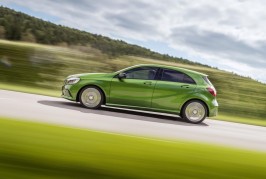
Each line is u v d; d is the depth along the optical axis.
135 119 8.38
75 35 43.12
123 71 9.02
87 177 2.98
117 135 4.97
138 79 8.93
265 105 24.22
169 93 8.91
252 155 4.91
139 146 4.43
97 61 27.64
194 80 9.10
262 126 13.20
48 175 2.89
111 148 4.10
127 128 6.65
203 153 4.53
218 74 30.53
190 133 7.32
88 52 29.02
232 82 28.59
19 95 10.08
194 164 3.89
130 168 3.38
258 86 28.78
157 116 9.64
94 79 8.83
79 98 8.87
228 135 8.06
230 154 4.73
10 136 3.89
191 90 8.98
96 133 4.89
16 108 7.14
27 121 4.94
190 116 9.07
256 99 25.36
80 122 6.53
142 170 3.38
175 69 9.13
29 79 19.16
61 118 6.69
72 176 2.95
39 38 42.16
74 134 4.57
